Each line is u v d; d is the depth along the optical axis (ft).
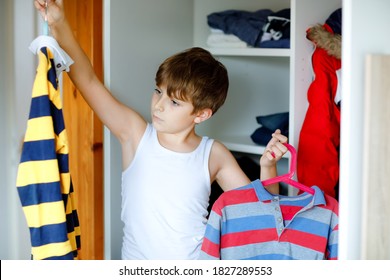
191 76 5.57
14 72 6.34
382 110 4.12
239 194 5.10
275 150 5.45
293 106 6.24
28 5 6.33
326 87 6.16
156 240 5.68
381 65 4.08
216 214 5.03
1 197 6.44
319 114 6.16
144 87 6.66
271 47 6.89
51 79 4.74
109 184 6.35
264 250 5.08
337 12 6.46
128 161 5.94
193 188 5.75
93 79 5.65
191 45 7.41
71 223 5.00
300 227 5.04
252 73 8.06
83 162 6.68
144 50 6.66
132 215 5.80
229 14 7.47
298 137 6.31
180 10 7.17
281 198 5.10
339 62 6.31
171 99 5.61
